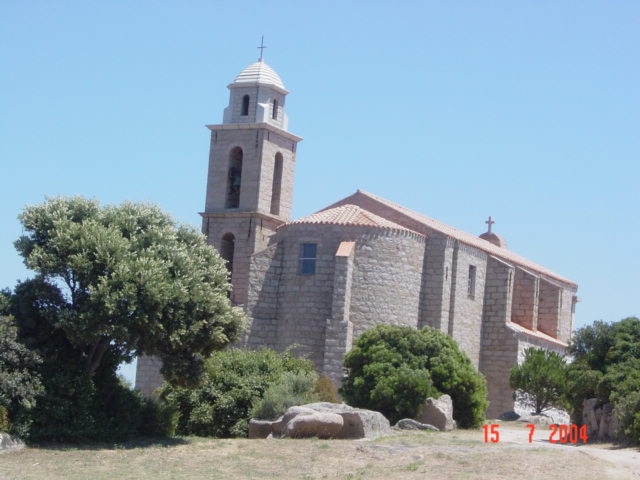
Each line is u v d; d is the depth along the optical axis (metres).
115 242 36.53
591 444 40.72
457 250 64.75
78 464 31.97
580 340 46.28
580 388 44.25
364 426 37.78
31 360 35.12
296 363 47.94
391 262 61.28
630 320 46.19
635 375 42.56
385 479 29.27
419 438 38.59
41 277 36.59
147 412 40.16
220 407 43.06
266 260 61.62
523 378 60.38
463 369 47.91
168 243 38.59
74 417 36.53
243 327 39.62
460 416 47.53
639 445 38.66
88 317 35.47
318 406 39.81
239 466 31.88
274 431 39.22
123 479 29.59
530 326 70.94
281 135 69.94
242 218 67.88
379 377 46.72
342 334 58.53
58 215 37.66
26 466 31.20
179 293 36.62
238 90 69.69
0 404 34.44
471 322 66.50
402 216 65.56
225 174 69.06
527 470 30.23
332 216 62.34
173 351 38.16
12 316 35.44
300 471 31.00
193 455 34.06
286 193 70.12
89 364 37.59
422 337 48.72
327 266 60.53
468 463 31.33
